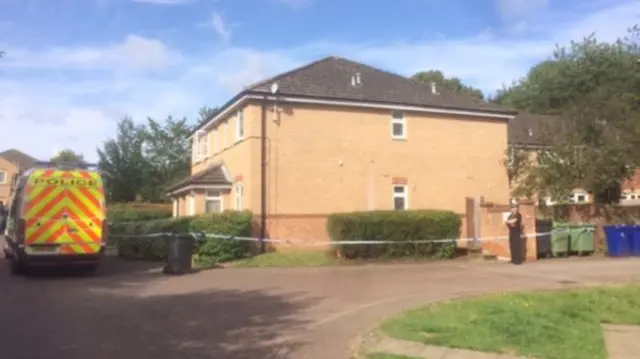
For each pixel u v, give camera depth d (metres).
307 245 23.48
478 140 28.12
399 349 7.81
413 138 26.62
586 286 12.92
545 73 53.19
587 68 38.53
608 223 22.89
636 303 10.80
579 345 7.88
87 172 16.38
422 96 27.39
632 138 24.80
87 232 16.05
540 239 20.03
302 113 24.53
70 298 12.09
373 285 13.66
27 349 7.94
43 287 13.78
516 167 28.44
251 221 20.95
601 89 29.33
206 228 19.22
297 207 24.00
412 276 15.31
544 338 8.20
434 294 12.16
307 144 24.45
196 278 15.22
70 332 8.95
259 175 23.52
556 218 24.33
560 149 25.55
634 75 35.25
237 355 7.66
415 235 19.77
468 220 23.67
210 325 9.41
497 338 8.19
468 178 27.67
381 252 19.41
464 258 20.12
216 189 25.86
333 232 19.97
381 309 10.60
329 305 11.08
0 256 22.73
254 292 12.70
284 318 9.91
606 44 39.09
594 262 18.33
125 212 35.06
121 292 12.87
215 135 29.56
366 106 25.50
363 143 25.48
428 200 26.66
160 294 12.53
